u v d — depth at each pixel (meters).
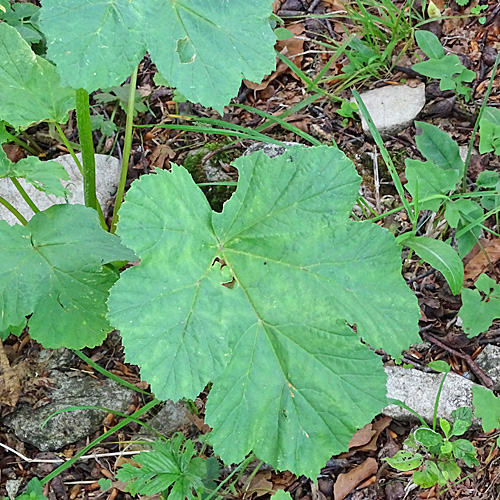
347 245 0.69
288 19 1.14
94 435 0.83
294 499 0.79
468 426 0.78
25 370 0.85
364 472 0.80
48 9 0.64
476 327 0.82
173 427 0.83
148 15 0.66
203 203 0.69
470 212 0.88
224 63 0.67
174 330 0.66
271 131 1.02
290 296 0.69
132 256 0.76
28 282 0.73
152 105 1.05
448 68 0.98
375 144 1.00
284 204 0.69
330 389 0.68
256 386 0.68
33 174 0.76
